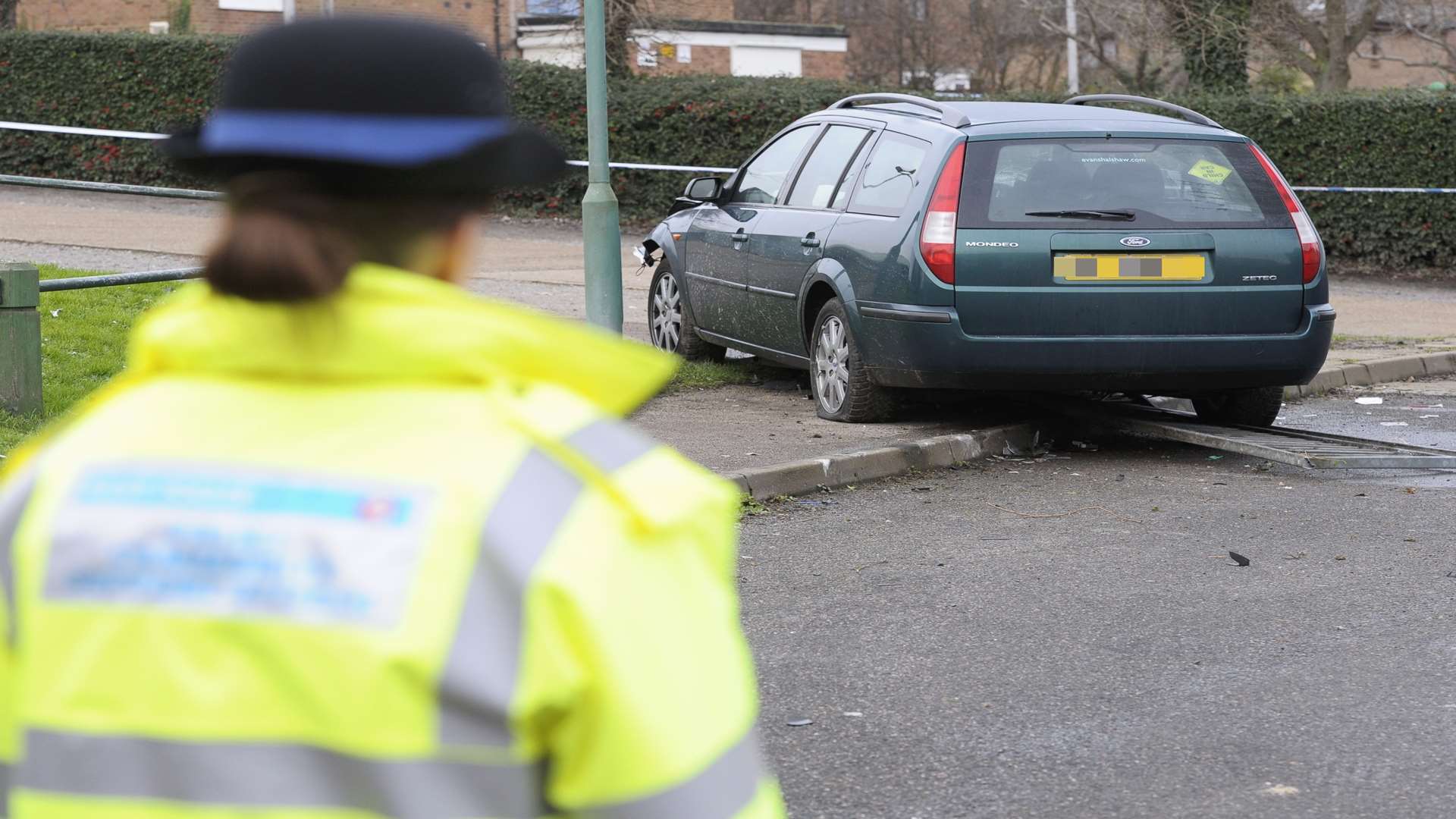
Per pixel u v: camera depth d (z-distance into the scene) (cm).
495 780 167
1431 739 598
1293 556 877
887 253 1148
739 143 2989
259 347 178
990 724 613
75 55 2998
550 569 168
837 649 709
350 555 169
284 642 168
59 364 1294
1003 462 1165
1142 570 845
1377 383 1592
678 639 177
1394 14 3838
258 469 176
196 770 169
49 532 178
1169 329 1116
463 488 172
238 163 179
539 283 2075
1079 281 1111
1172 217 1127
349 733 166
